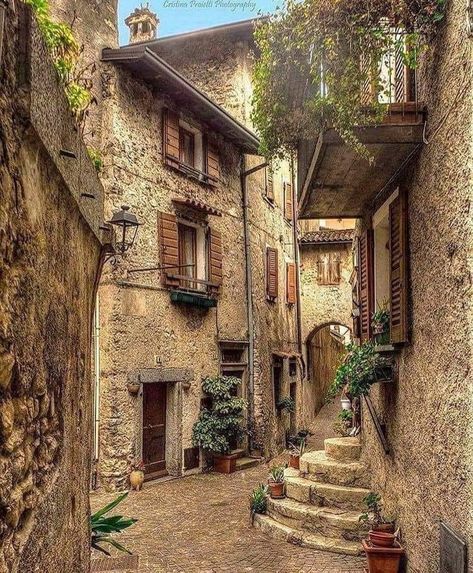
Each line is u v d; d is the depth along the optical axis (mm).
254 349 14078
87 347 3875
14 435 1975
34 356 2227
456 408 3910
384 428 6387
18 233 2033
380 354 6219
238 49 14703
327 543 6652
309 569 6059
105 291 9891
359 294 7707
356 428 9188
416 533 5008
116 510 8586
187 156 12484
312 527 6961
